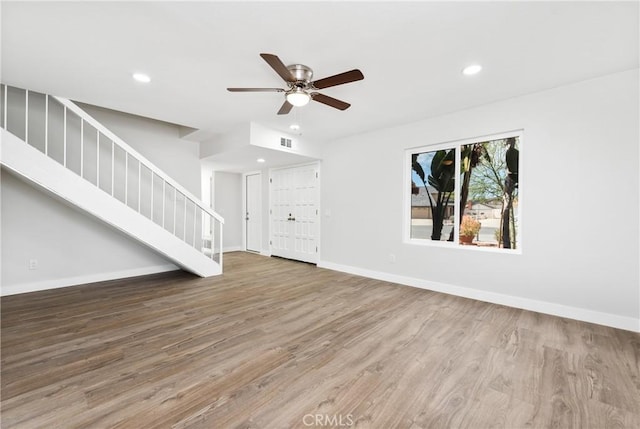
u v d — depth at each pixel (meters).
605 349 2.15
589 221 2.65
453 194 3.61
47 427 1.35
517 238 3.12
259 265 5.23
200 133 4.45
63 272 3.72
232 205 6.93
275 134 4.21
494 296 3.21
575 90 2.69
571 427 1.39
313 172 5.26
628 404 1.55
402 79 2.60
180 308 2.97
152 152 4.53
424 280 3.79
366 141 4.39
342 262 4.77
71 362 1.92
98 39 2.01
